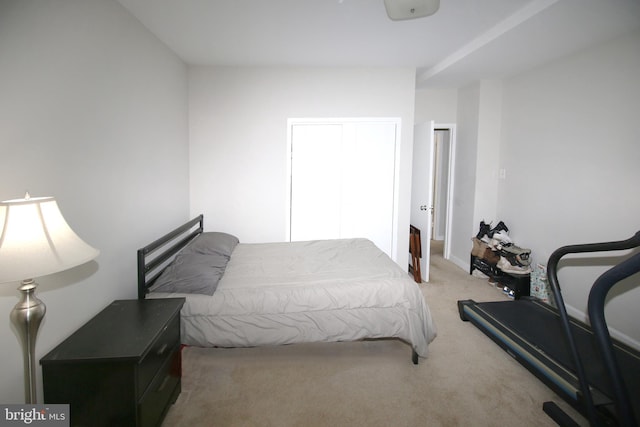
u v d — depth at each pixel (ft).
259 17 7.60
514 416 5.79
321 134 11.83
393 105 11.76
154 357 5.07
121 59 6.79
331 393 6.37
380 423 5.60
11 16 4.09
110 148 6.36
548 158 10.68
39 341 4.59
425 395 6.31
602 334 4.30
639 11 7.02
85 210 5.58
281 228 11.98
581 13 7.11
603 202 8.84
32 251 3.27
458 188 14.76
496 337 7.99
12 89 4.12
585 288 9.37
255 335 6.65
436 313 10.02
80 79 5.41
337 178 12.05
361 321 6.88
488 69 11.30
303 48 9.64
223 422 5.60
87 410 4.42
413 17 6.26
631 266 4.05
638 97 7.94
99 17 5.96
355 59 10.69
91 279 5.76
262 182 11.75
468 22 8.08
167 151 9.42
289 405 6.03
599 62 8.86
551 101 10.51
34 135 4.47
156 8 7.06
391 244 12.46
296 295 6.81
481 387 6.57
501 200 13.10
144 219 7.91
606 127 8.71
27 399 3.83
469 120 13.71
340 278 7.48
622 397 4.17
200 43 9.16
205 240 9.01
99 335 4.93
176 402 6.08
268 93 11.45
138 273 6.59
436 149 19.54
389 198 12.27
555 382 6.14
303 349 7.93
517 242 12.17
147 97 8.08
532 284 11.03
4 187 4.05
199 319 6.58
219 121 11.39
